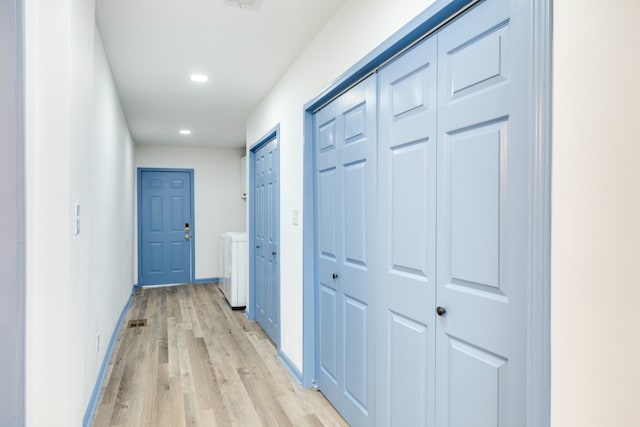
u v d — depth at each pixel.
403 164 1.57
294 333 2.79
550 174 0.92
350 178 2.04
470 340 1.21
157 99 3.76
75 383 1.57
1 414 1.16
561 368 0.89
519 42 1.02
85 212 1.78
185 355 3.15
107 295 2.98
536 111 0.95
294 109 2.81
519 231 1.03
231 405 2.32
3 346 1.16
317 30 2.35
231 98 3.72
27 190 1.27
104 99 2.70
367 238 1.87
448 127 1.31
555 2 0.91
